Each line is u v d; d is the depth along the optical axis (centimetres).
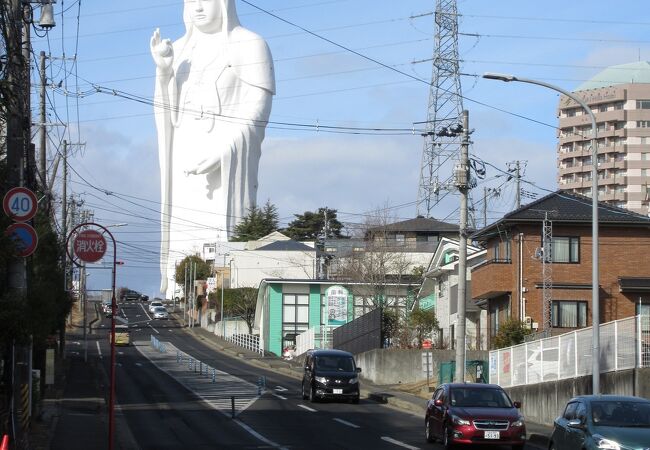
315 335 7044
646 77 14012
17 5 2020
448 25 6694
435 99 6569
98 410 3453
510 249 5003
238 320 9825
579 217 4816
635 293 4812
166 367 6419
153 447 2438
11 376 2222
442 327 6222
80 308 12388
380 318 5906
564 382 3120
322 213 13388
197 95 13875
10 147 2059
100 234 1998
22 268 1983
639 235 4862
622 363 2950
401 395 4225
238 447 2439
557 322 4803
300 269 10250
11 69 1980
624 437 1756
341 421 3181
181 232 13900
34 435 2478
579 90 14075
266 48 13988
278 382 5269
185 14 14300
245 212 13500
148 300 15038
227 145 13462
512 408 2447
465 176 3466
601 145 13712
